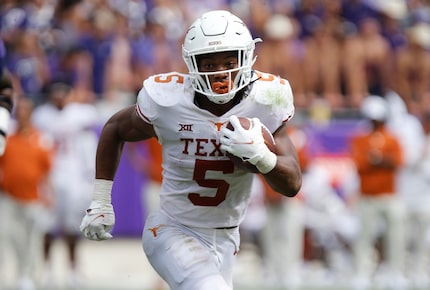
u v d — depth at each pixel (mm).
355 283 29469
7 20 38312
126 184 34625
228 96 13625
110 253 34062
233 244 14938
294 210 28953
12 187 28328
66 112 30781
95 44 36688
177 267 14008
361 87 36344
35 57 36750
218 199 14430
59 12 38188
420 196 31031
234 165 14078
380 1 39000
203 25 13680
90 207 14719
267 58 35906
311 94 36094
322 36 36656
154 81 14172
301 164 29234
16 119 29078
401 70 36875
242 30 13750
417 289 30031
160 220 14789
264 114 14008
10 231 28562
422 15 39000
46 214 30078
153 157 26609
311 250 32156
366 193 29453
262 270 31000
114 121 14664
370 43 36781
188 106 13883
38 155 28609
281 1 38625
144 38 37406
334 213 31828
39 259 29766
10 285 29469
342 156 32562
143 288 29062
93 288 29250
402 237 29719
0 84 18078
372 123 29422
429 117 31453
